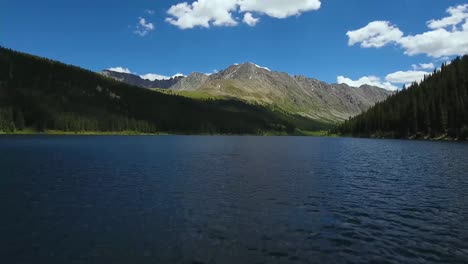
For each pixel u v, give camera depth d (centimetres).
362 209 3005
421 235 2316
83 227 2406
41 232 2289
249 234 2302
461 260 1905
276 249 2038
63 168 5588
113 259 1862
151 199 3309
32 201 3167
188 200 3288
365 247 2088
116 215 2719
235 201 3272
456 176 4956
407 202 3288
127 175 4884
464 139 15688
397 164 6538
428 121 18162
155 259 1866
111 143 14050
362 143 15575
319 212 2894
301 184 4256
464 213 2884
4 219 2578
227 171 5438
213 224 2514
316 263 1844
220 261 1852
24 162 6406
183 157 7994
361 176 4966
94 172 5162
